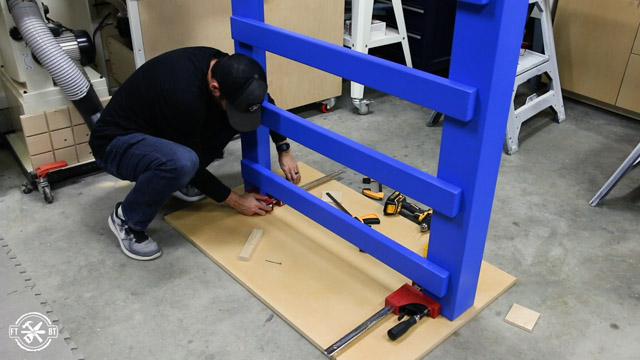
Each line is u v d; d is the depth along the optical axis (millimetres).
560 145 2828
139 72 1861
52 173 2318
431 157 2688
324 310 1757
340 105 3217
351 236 1834
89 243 2086
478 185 1466
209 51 1819
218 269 1970
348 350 1606
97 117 2230
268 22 2588
